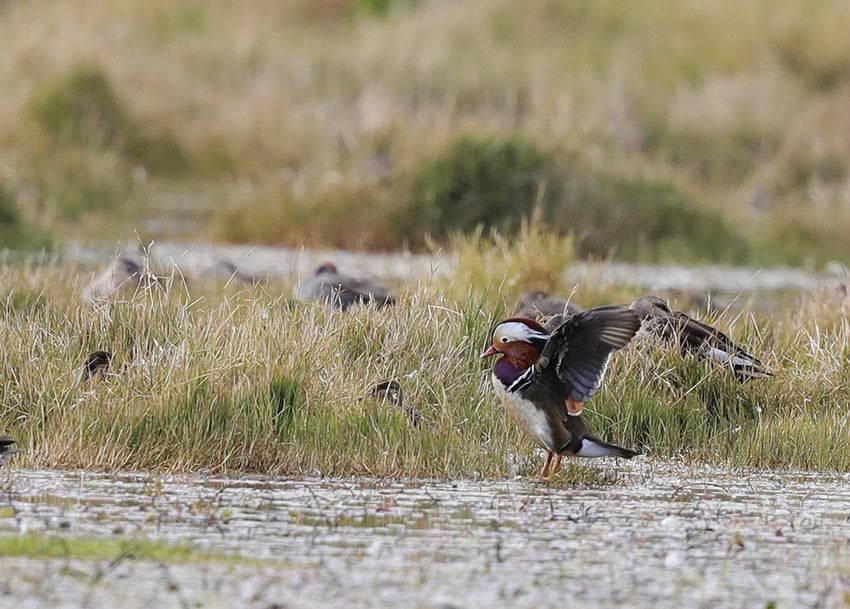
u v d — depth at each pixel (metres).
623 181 27.06
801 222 28.11
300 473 11.68
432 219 25.69
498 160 26.25
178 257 22.09
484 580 8.44
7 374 12.45
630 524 10.05
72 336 13.28
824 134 34.47
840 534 9.89
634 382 13.30
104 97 33.34
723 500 11.03
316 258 23.05
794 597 8.27
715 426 13.14
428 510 10.31
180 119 34.62
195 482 11.14
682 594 8.27
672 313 14.21
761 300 20.62
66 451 11.58
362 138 29.86
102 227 26.28
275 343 12.71
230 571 8.45
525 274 18.28
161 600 7.81
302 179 26.98
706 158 34.66
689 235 26.72
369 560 8.81
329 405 12.19
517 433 12.37
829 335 14.96
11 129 31.03
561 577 8.57
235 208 26.12
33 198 26.73
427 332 13.52
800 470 12.55
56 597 7.82
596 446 11.30
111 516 9.79
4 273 16.91
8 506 9.99
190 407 11.91
